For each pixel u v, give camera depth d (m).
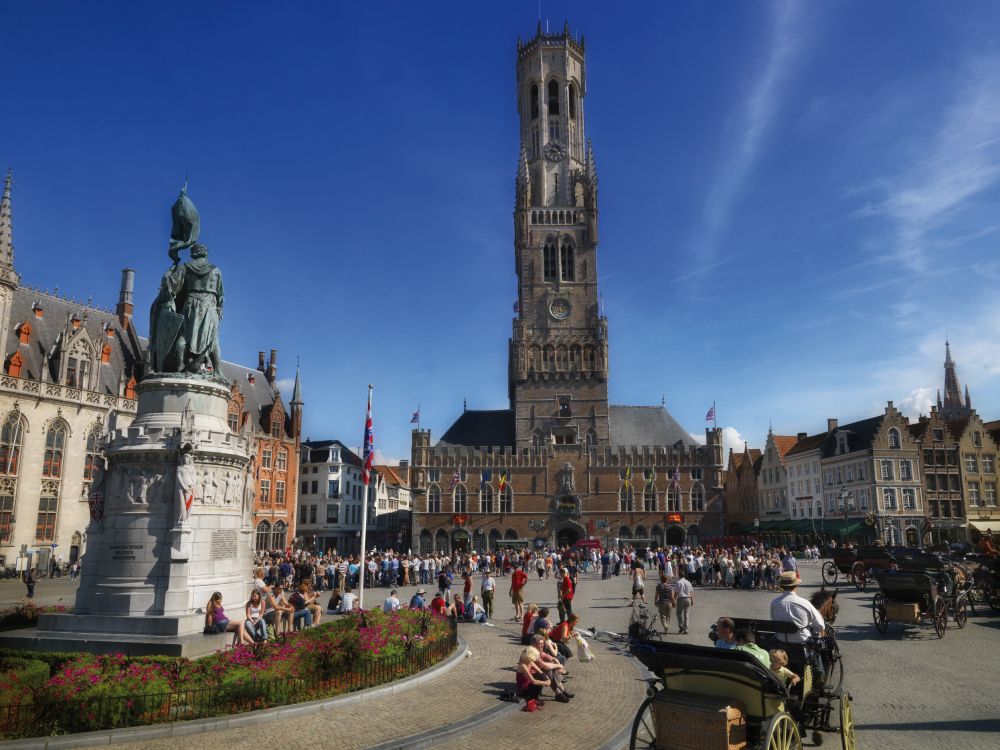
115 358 73.69
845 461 86.81
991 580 30.02
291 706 14.75
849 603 34.22
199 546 21.69
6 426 58.56
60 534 61.94
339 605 34.56
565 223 104.81
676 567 49.75
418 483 94.12
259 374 98.50
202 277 25.11
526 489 94.56
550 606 37.72
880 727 14.10
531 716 15.52
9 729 12.55
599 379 98.56
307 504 108.50
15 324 63.19
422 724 14.23
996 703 15.67
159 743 12.66
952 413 160.75
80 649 19.00
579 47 116.06
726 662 10.09
